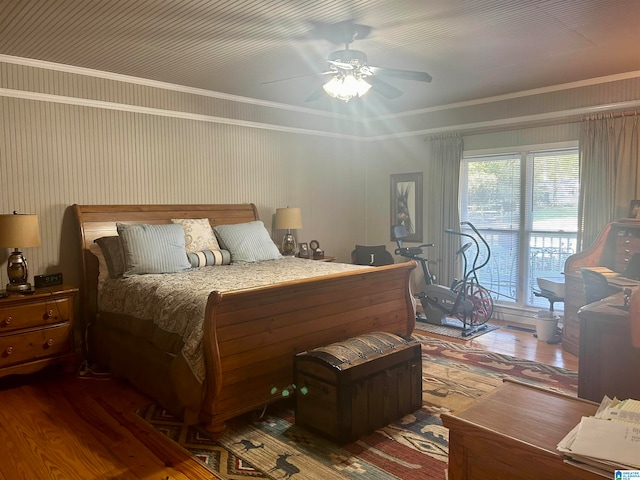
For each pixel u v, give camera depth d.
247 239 4.62
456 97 5.33
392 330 3.81
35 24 3.05
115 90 4.30
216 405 2.66
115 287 3.66
